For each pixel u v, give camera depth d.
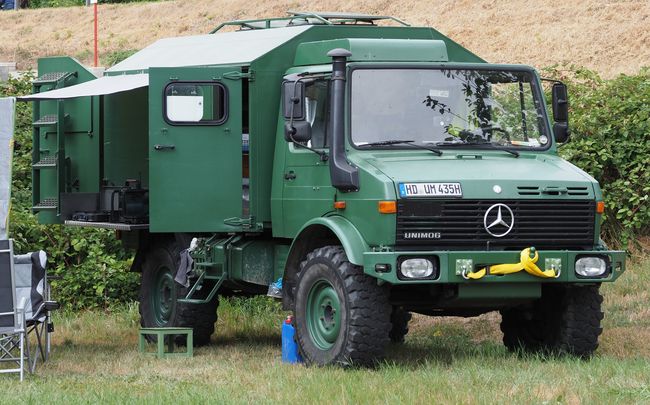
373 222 16.94
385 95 17.95
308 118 18.61
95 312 25.31
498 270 16.80
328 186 17.95
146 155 24.39
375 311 16.92
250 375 16.89
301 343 17.97
